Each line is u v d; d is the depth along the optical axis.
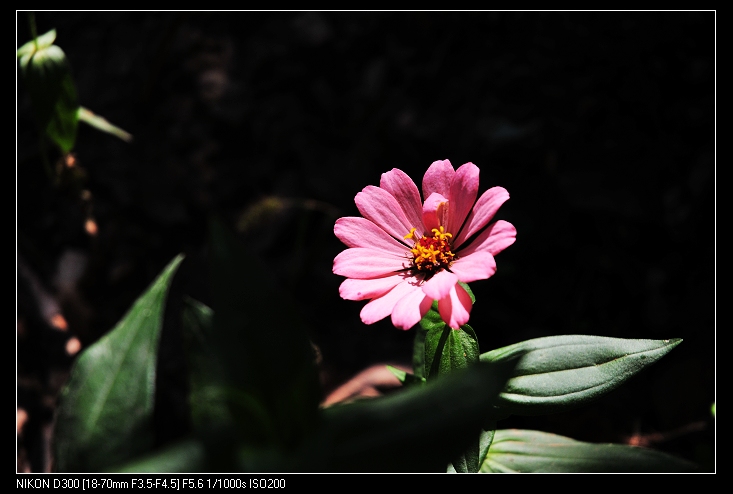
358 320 3.51
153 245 3.63
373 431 1.13
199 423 1.30
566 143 3.70
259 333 1.31
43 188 3.65
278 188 3.85
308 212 3.70
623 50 3.91
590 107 3.79
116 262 3.53
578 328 3.30
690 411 2.92
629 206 3.48
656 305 3.28
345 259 1.92
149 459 1.10
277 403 1.31
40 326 3.11
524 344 1.88
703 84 3.72
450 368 1.81
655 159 3.61
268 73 4.20
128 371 1.34
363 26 4.34
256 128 4.03
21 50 2.59
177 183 3.81
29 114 3.79
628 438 2.91
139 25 4.23
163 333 3.22
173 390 2.99
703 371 2.99
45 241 3.52
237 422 1.31
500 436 2.14
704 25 3.85
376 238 2.00
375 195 2.04
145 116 4.00
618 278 3.41
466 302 1.74
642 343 1.79
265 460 1.11
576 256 3.50
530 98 3.89
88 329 3.30
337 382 3.14
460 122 3.89
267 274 1.32
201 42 4.23
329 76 4.23
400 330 3.42
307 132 4.04
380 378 2.85
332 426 1.14
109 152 3.82
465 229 1.95
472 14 4.25
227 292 1.30
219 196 3.82
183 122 3.99
